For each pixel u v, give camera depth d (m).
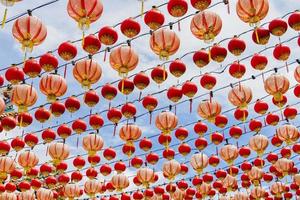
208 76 9.38
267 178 14.21
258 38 8.16
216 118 10.76
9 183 13.63
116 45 9.27
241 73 9.02
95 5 7.22
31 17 7.88
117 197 15.23
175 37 8.04
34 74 8.74
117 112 10.59
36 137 11.70
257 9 7.31
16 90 9.12
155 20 7.81
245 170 13.30
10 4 6.77
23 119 10.57
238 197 14.98
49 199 13.77
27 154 11.77
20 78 9.09
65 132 11.27
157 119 10.46
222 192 14.72
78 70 8.65
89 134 11.25
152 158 12.49
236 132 11.63
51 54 8.73
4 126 10.67
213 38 7.76
